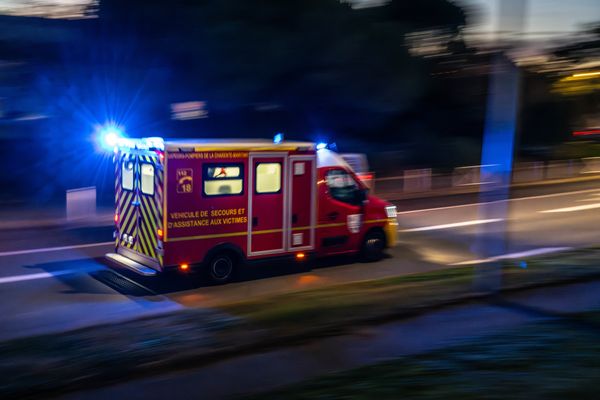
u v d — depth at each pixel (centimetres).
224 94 2361
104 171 2130
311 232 1136
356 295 797
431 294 775
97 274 1098
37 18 2225
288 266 1191
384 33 2747
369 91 2719
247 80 2372
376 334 625
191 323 678
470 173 2617
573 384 461
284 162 1085
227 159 1019
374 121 2950
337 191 1177
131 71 2270
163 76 2308
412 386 470
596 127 4334
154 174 985
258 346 591
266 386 502
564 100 4112
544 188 2638
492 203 805
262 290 1016
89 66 2250
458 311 704
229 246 1038
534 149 3800
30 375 521
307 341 607
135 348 586
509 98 772
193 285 1037
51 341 621
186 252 998
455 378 482
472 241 1466
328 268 1184
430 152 3134
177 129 2442
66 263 1173
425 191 2408
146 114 2355
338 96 2656
